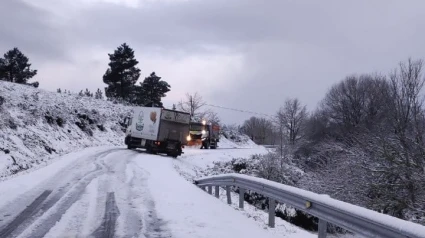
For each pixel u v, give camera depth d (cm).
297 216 2005
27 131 2158
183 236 630
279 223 980
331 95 6362
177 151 2952
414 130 2439
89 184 1126
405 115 2841
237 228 712
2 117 1994
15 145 1809
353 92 5722
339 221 579
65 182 1131
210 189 1393
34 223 669
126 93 5628
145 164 1880
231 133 7775
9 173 1471
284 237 736
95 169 1503
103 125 3941
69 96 4331
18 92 2967
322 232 647
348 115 5678
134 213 784
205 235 642
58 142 2470
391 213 2161
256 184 941
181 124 3000
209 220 754
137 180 1267
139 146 3053
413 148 2317
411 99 2919
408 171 2162
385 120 3322
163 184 1209
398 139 2403
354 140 3106
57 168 1435
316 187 2614
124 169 1574
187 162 2792
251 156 3638
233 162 3238
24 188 980
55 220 696
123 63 5450
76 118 3356
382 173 2280
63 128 2892
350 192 2380
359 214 516
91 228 660
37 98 3041
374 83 5494
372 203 2233
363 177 2373
